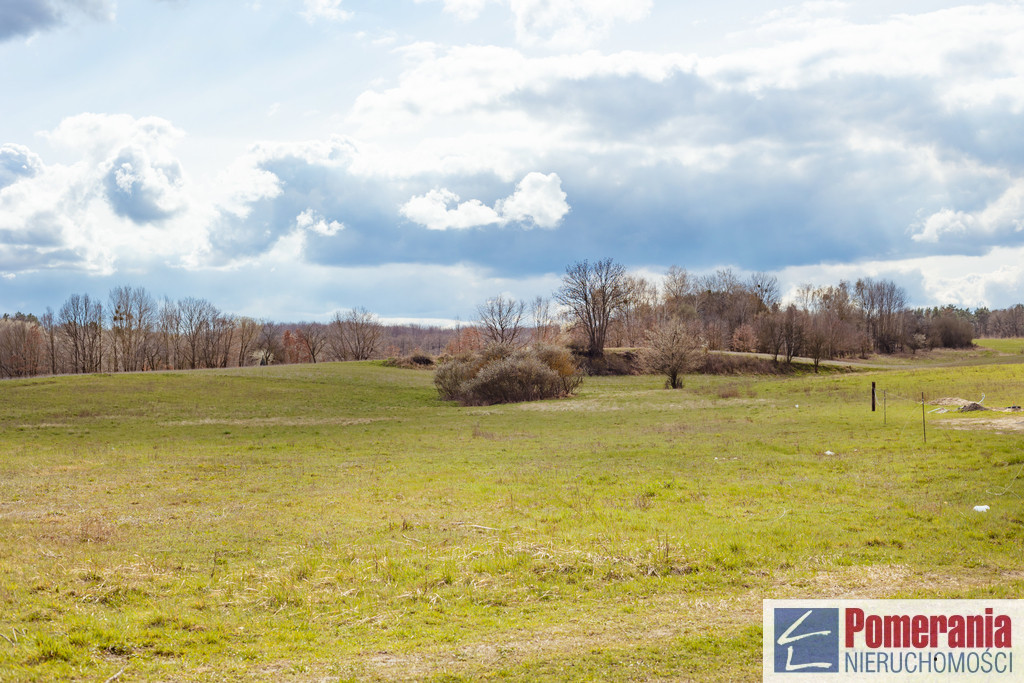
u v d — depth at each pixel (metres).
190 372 74.06
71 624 8.90
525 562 11.95
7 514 16.97
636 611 9.75
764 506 16.36
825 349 108.25
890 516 14.75
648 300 142.62
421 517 16.16
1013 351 143.88
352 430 39.22
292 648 8.41
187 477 23.20
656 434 32.00
